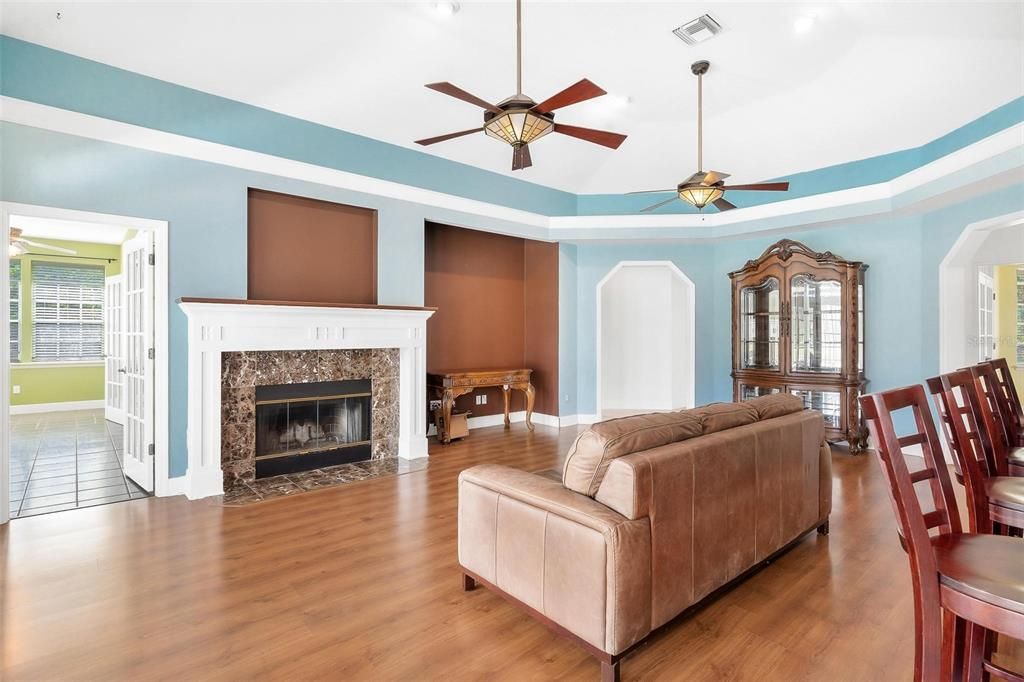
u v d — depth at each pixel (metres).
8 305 3.31
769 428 2.60
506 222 6.03
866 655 1.98
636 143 5.66
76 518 3.41
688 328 6.92
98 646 2.03
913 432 5.28
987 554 1.34
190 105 3.90
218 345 3.88
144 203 3.72
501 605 2.35
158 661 1.94
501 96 4.57
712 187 3.69
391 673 1.88
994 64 3.68
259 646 2.04
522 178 6.14
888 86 4.23
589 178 6.36
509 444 5.67
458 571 2.69
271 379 4.29
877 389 5.47
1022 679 1.38
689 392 6.91
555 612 1.96
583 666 1.93
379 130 4.83
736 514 2.36
